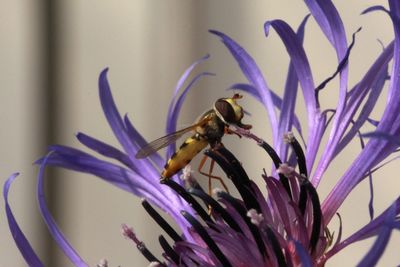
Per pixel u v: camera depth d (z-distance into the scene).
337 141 0.16
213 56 0.24
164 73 0.24
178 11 0.24
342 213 0.22
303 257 0.14
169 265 0.16
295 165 0.16
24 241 0.15
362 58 0.22
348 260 0.22
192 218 0.16
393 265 0.22
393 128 0.15
